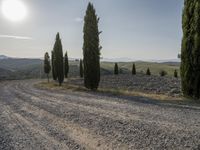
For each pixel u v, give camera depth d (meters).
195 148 7.22
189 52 20.17
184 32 20.61
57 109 16.12
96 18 33.53
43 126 11.80
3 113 16.39
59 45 56.97
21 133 10.75
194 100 18.56
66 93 29.20
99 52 33.38
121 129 9.85
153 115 12.12
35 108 17.58
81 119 12.36
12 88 47.47
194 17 19.81
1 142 9.52
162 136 8.48
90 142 8.80
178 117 11.48
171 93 29.34
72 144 8.73
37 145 8.89
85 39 33.28
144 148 7.68
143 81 57.47
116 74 97.00
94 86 33.00
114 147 8.09
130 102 17.66
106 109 14.66
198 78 19.58
